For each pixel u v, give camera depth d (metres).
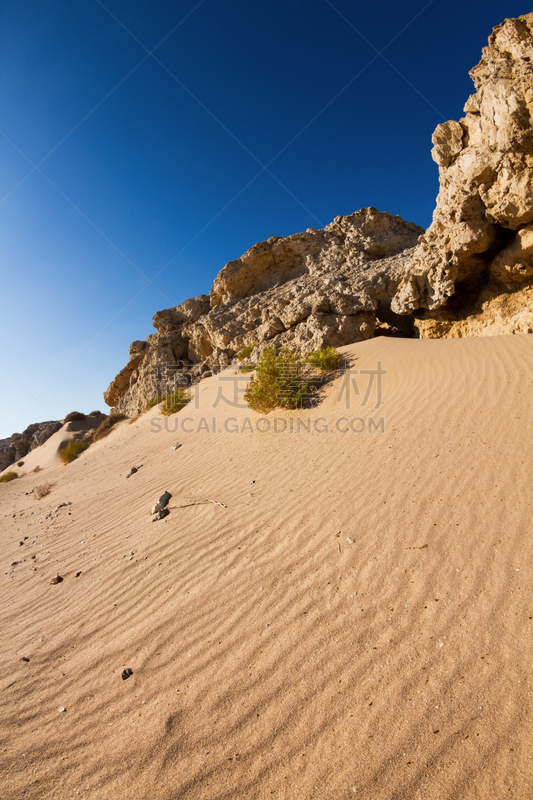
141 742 2.78
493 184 9.09
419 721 2.45
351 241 18.12
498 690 2.48
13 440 44.97
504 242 10.22
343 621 3.31
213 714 2.84
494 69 8.60
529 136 8.20
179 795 2.40
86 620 4.31
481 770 2.15
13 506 12.59
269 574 4.14
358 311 13.19
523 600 3.00
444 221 10.41
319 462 6.29
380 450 5.92
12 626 4.59
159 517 6.28
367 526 4.38
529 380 6.12
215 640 3.50
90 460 15.74
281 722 2.67
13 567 6.36
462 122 9.88
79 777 2.67
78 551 6.18
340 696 2.72
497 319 10.45
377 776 2.24
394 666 2.82
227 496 6.23
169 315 27.89
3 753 2.95
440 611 3.13
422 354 8.37
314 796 2.23
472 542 3.69
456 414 6.04
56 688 3.48
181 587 4.38
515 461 4.59
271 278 21.28
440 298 11.06
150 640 3.72
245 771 2.45
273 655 3.18
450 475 4.75
